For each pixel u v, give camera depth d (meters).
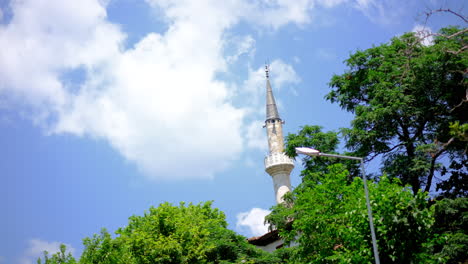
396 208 18.70
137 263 26.84
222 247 30.12
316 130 36.41
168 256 26.28
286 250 30.95
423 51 31.31
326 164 34.19
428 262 19.36
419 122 32.22
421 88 31.47
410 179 29.88
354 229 19.52
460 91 30.06
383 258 18.91
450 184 28.58
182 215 30.70
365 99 35.53
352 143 32.56
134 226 33.56
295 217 27.89
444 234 19.84
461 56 29.56
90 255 30.44
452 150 28.41
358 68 35.28
